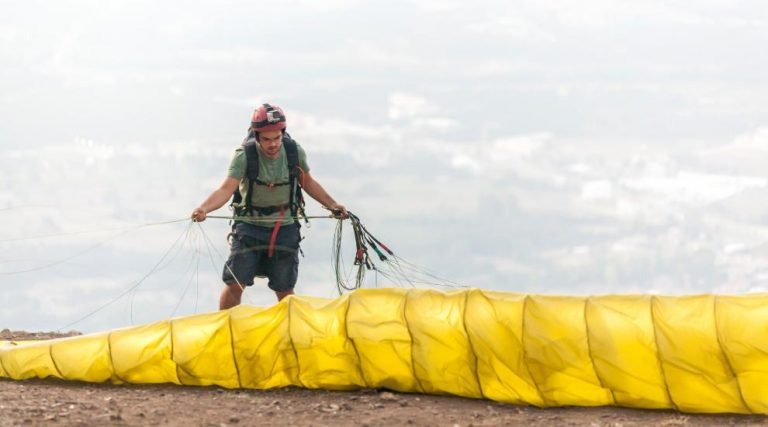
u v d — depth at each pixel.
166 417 21.75
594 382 23.17
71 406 22.38
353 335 24.11
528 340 23.28
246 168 27.81
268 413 22.30
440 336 23.78
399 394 24.23
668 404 22.91
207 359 24.69
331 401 23.48
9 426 20.52
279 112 27.59
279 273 28.58
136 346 24.94
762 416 22.48
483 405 23.45
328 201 28.75
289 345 24.41
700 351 22.53
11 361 25.61
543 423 21.98
